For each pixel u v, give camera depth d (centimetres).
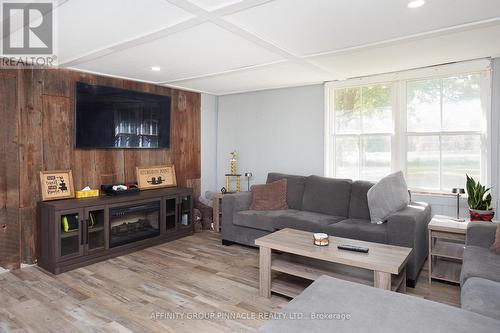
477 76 354
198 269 338
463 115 363
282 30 254
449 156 373
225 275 322
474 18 233
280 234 301
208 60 340
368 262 226
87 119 385
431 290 286
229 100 559
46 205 333
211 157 569
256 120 526
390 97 410
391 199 338
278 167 504
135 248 396
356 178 440
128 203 387
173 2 204
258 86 487
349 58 337
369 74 410
